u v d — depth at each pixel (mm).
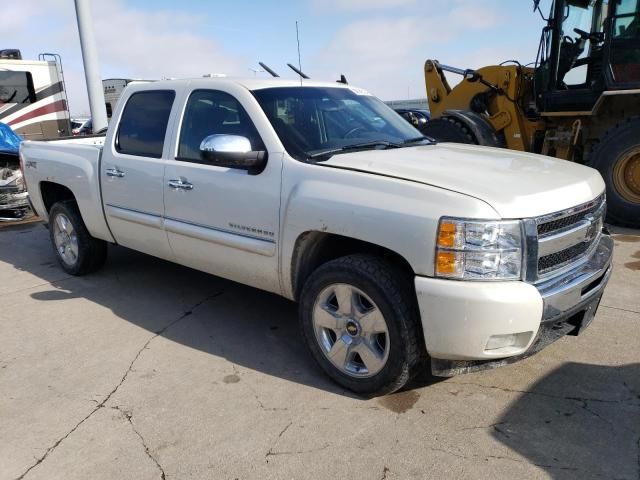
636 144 6566
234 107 3738
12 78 12750
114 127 4648
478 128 8039
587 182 3242
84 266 5359
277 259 3428
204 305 4629
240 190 3545
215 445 2773
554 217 2797
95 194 4785
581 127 7477
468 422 2895
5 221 8461
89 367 3607
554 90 7539
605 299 4422
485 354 2729
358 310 3078
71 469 2631
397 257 3033
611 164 6809
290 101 3770
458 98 9109
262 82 3844
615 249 5859
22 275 5602
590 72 7277
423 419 2932
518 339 2730
